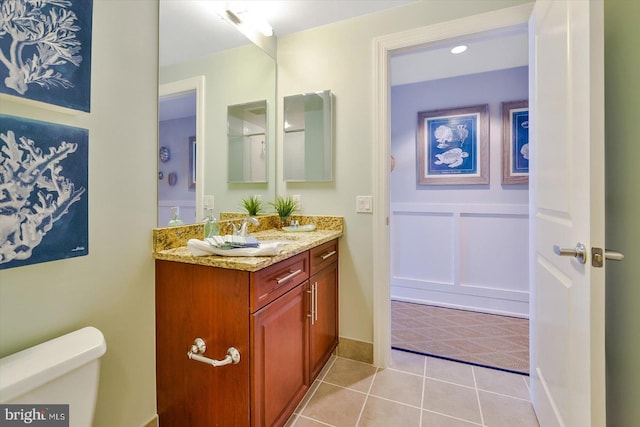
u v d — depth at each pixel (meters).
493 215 2.76
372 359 1.89
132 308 1.21
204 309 1.19
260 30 1.96
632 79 0.96
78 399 0.87
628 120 0.98
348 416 1.43
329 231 1.94
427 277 3.01
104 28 1.09
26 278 0.90
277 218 2.15
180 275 1.24
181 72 1.43
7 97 0.83
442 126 2.91
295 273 1.41
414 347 2.11
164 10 1.35
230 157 1.77
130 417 1.20
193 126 1.52
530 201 1.52
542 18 1.28
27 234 0.88
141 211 1.24
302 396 1.49
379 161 1.86
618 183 1.03
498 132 2.72
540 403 1.35
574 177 0.95
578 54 0.91
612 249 1.06
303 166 2.07
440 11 1.70
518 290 2.67
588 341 0.85
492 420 1.41
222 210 1.73
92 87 1.05
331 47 1.98
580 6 0.89
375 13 1.86
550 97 1.18
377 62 1.85
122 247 1.17
